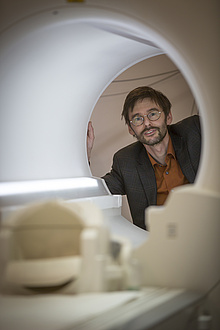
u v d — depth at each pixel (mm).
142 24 2709
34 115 3891
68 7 2682
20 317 1978
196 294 2551
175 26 2701
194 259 2594
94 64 4035
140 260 2646
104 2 2701
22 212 2428
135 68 7078
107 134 7168
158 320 2066
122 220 4207
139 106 6449
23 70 3484
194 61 2699
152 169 6363
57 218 2488
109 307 2143
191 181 6266
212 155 2668
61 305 2154
